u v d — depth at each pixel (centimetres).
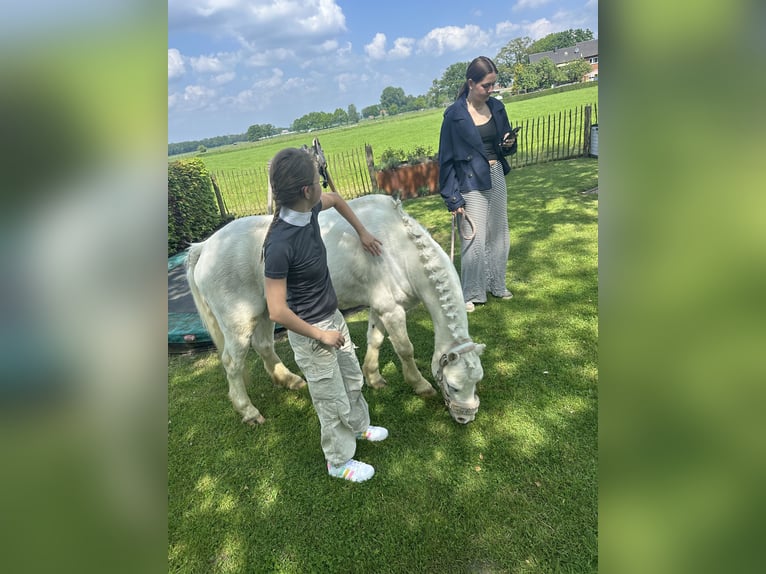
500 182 388
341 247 269
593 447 250
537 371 318
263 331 314
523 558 198
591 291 421
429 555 204
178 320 443
